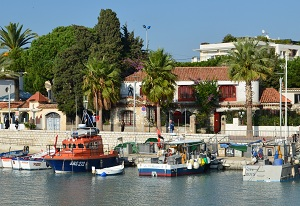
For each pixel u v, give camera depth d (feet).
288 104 283.38
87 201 170.71
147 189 185.68
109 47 320.50
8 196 178.60
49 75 372.38
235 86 284.82
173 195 176.35
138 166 209.15
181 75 293.43
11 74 347.15
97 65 278.05
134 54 350.64
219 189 183.83
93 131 223.10
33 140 277.64
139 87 300.40
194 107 285.23
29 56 387.34
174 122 287.07
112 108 292.61
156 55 264.72
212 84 283.18
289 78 332.80
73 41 372.58
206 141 242.17
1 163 236.22
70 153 217.56
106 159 222.69
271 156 214.48
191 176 207.62
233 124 264.52
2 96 355.77
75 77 302.86
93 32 346.13
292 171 200.34
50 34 385.09
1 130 283.79
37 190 187.32
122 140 254.88
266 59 253.44
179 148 215.92
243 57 251.80
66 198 174.70
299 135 237.25
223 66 307.78
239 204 163.94
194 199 170.60
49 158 216.95
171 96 264.93
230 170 219.61
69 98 302.04
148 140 247.91
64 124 306.55
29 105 319.06
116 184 194.59
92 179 205.16
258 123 263.90
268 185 189.37
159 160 210.79
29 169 229.04
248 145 221.05
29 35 436.76
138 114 288.30
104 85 278.05
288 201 166.81
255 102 280.31
